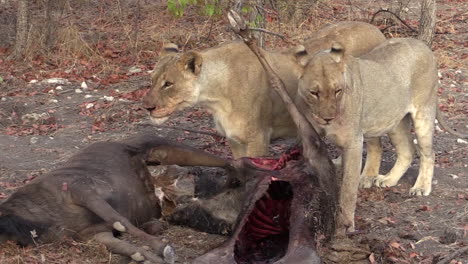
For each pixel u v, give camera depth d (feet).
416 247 23.35
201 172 23.63
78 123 35.86
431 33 46.32
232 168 22.22
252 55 26.22
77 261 20.63
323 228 20.59
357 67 24.44
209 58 25.82
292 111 21.93
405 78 26.53
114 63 46.09
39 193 21.53
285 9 51.29
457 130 35.09
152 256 20.24
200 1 37.63
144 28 52.08
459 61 46.21
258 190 20.53
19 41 47.01
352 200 23.72
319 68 23.00
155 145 23.77
